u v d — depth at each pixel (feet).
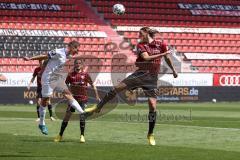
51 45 245.24
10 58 233.76
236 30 278.26
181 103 222.69
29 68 232.53
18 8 254.88
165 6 277.44
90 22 262.06
